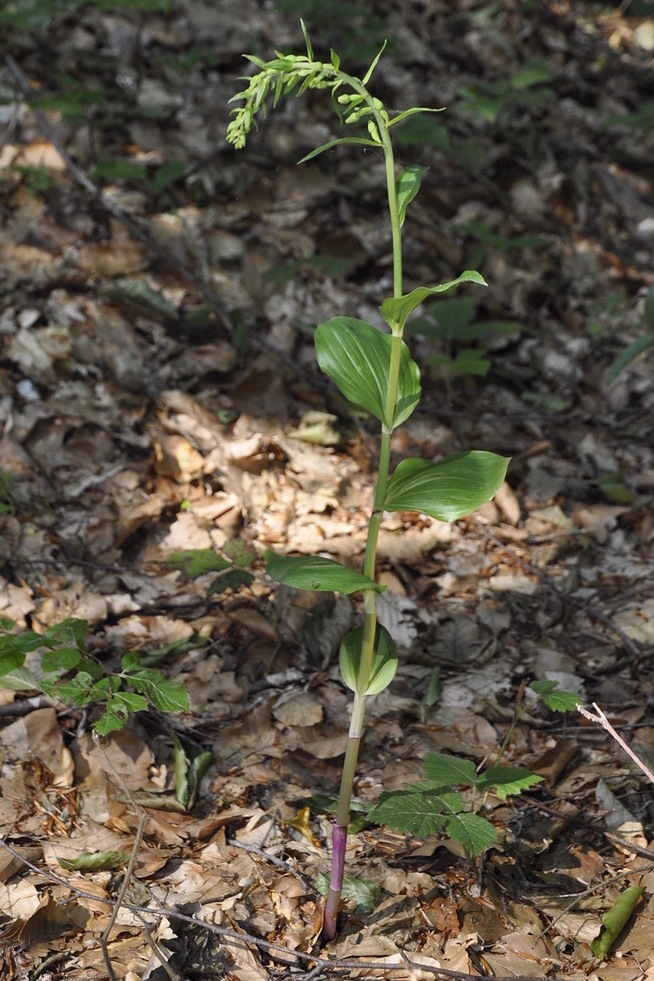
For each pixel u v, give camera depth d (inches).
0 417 159.6
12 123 209.9
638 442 190.7
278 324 189.3
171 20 256.1
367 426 178.7
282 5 219.5
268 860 101.9
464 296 210.5
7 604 131.3
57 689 97.7
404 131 206.7
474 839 90.0
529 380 201.8
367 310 198.5
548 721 124.8
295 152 223.0
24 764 109.8
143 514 150.0
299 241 206.8
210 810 108.0
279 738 118.8
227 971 88.8
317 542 150.6
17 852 97.9
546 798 113.7
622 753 119.8
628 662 135.4
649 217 253.3
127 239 195.0
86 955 88.5
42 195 197.5
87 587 137.2
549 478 175.0
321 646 133.1
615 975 91.9
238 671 128.7
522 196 238.8
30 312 176.4
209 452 164.1
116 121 217.8
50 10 217.9
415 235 216.5
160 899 95.2
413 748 119.2
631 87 302.0
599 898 99.8
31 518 146.4
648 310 185.8
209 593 133.0
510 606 145.4
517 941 94.9
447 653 134.3
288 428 173.0
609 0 345.4
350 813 108.1
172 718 120.2
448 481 85.0
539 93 258.7
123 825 104.0
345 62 244.5
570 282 226.2
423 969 89.6
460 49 277.6
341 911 96.7
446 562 153.3
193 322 184.1
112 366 173.5
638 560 159.5
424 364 195.8
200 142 221.3
